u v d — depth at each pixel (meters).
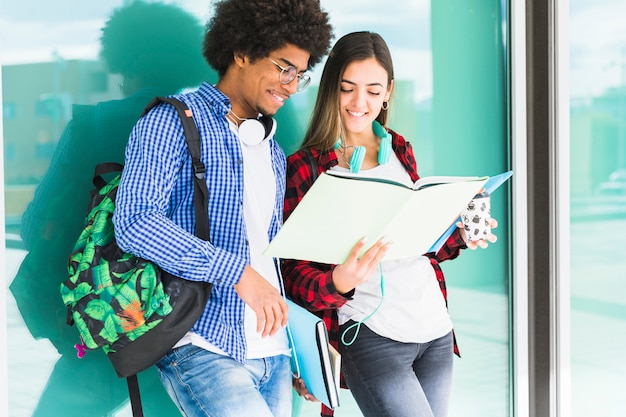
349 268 1.82
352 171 2.04
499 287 2.80
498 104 2.77
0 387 1.89
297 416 2.45
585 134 2.79
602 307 2.86
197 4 2.23
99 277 1.66
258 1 1.75
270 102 1.81
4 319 1.89
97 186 1.89
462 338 2.73
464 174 2.72
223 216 1.74
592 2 2.79
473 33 2.71
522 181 2.78
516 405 2.81
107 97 2.10
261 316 1.65
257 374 1.77
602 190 2.83
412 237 1.88
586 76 2.79
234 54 1.81
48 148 2.01
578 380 2.84
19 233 1.97
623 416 2.88
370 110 2.08
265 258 1.83
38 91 2.00
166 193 1.66
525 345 2.81
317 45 1.80
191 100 1.75
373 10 2.53
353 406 2.57
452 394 2.72
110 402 2.12
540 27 2.77
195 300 1.66
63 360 2.04
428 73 2.63
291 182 2.02
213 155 1.73
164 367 1.76
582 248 2.81
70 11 2.04
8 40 1.96
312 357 1.83
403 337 1.99
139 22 2.14
